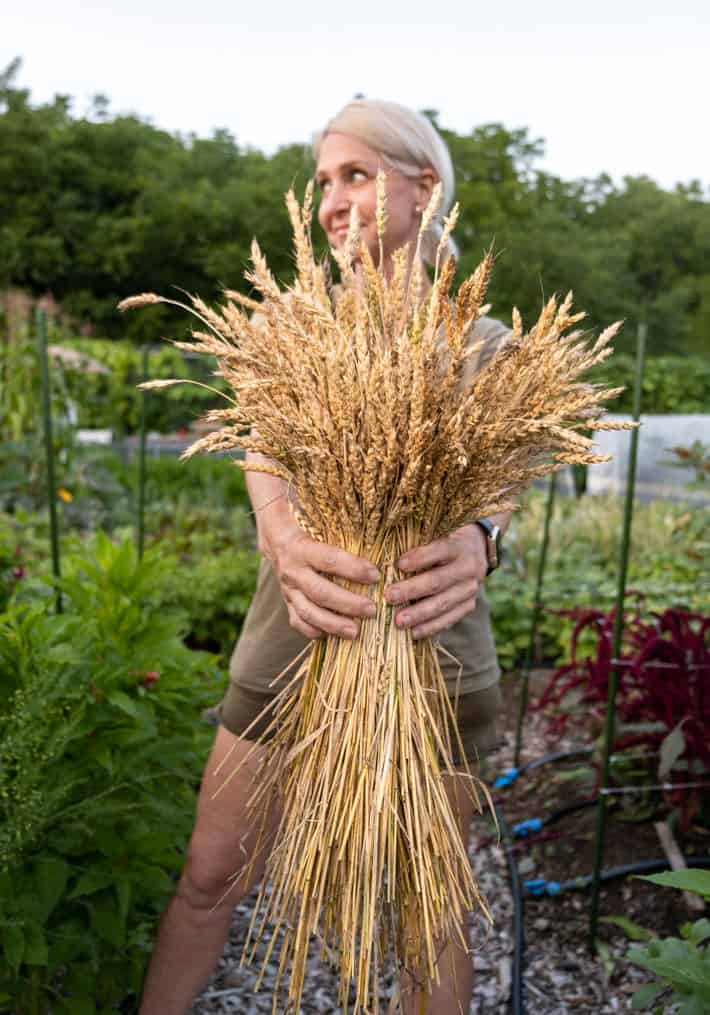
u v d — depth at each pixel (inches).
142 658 79.7
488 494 54.6
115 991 78.7
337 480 53.9
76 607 83.0
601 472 320.2
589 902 102.3
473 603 59.9
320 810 54.8
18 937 65.5
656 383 602.5
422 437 49.9
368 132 65.9
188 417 463.5
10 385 240.7
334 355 51.1
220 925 73.8
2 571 108.5
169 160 1128.2
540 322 51.9
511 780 135.0
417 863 54.0
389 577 56.4
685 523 216.2
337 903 55.4
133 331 936.3
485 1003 87.8
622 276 980.6
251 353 54.1
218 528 231.9
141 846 74.1
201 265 975.0
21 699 66.9
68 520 219.9
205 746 92.4
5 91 1013.8
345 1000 53.7
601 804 95.0
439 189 53.4
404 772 54.6
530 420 50.5
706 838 110.6
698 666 103.7
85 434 320.2
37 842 70.4
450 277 49.8
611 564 211.2
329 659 57.9
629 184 1279.5
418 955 56.0
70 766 72.3
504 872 110.0
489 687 70.2
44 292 955.3
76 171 1031.6
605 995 88.1
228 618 181.5
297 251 55.7
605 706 116.6
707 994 57.1
